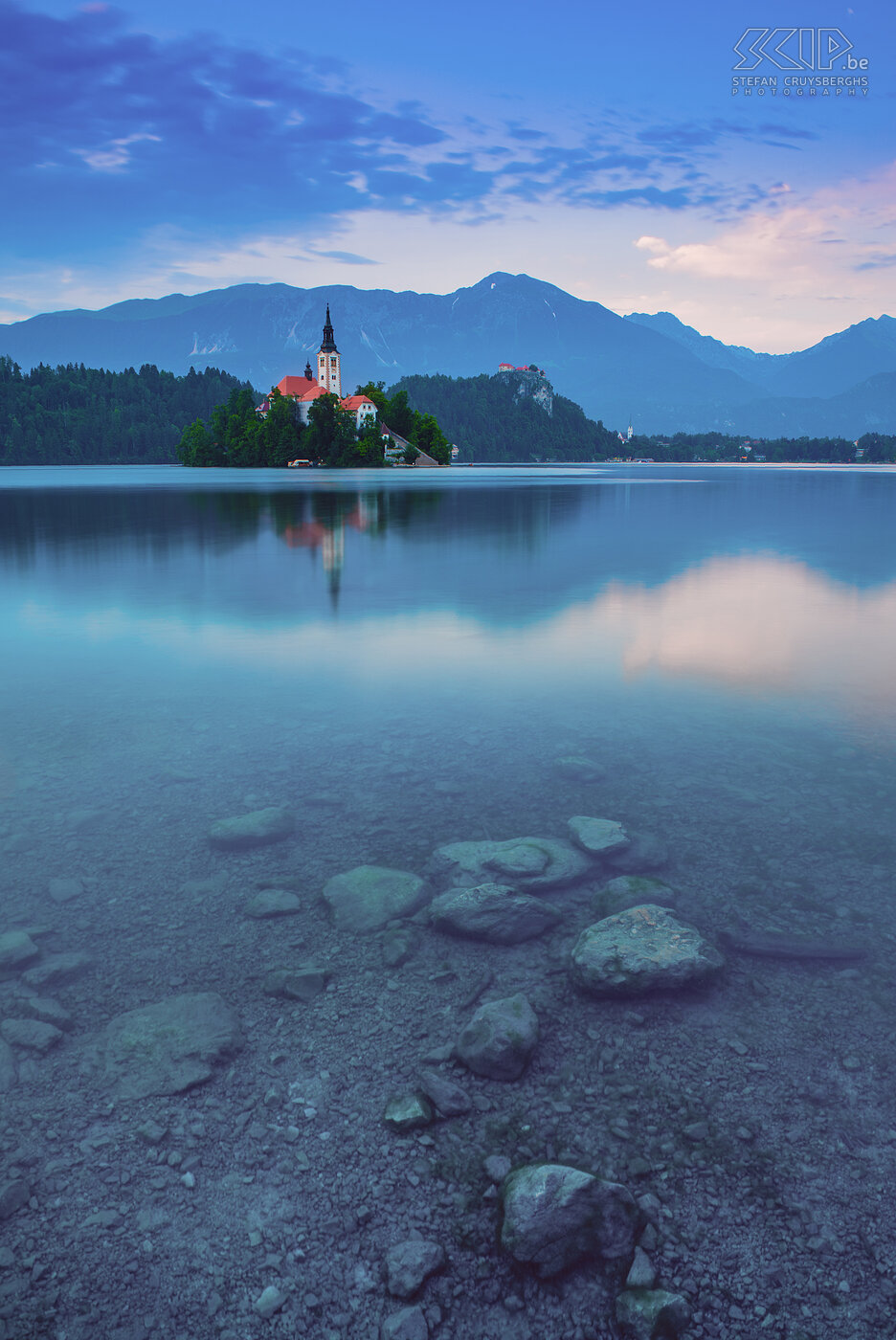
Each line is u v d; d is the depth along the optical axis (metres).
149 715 6.79
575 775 5.41
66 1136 2.55
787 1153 2.49
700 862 4.25
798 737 6.17
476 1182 2.40
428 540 23.50
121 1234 2.24
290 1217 2.29
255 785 5.30
